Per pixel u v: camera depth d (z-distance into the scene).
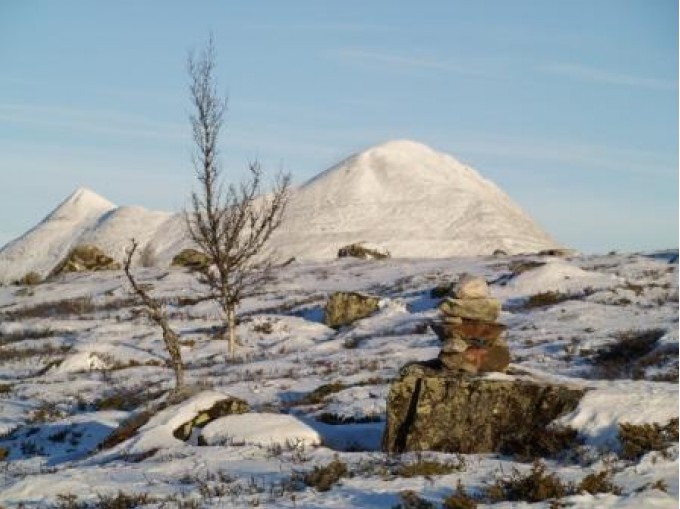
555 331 36.56
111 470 16.55
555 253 71.75
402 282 60.22
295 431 18.19
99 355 41.44
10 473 18.84
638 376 25.16
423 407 16.84
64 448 23.30
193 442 19.19
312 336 44.84
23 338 52.00
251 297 60.16
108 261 88.62
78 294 69.81
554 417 15.87
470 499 12.04
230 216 43.72
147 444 19.00
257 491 13.77
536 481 12.46
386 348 36.16
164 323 24.02
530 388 16.34
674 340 29.84
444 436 16.56
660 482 12.41
